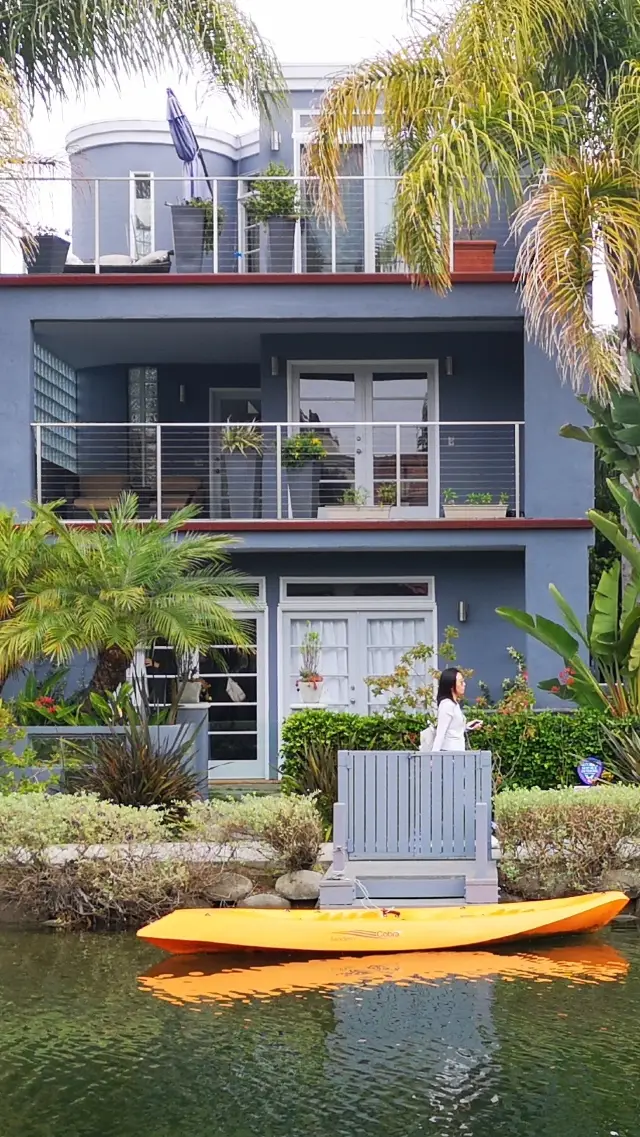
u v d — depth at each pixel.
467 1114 6.70
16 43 16.91
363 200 18.64
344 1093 6.97
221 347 19.36
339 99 15.38
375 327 18.16
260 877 11.59
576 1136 6.43
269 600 18.27
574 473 17.20
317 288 17.28
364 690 18.23
